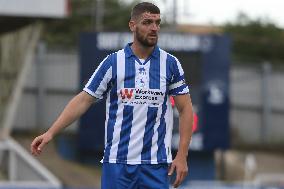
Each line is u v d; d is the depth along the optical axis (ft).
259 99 317.83
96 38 218.18
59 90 288.51
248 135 316.40
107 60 48.44
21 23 209.97
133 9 48.26
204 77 220.43
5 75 219.41
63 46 297.12
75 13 364.38
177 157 49.03
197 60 220.02
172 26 282.15
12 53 218.59
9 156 213.25
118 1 373.40
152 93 47.88
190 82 220.64
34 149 48.44
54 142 261.65
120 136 48.06
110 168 48.44
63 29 362.94
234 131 313.32
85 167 240.73
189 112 49.11
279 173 287.89
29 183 200.44
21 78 218.59
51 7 200.13
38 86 285.43
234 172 272.51
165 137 48.37
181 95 48.88
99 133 221.66
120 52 48.44
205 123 221.46
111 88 48.44
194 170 229.25
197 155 228.02
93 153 240.32
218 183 209.77
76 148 250.78
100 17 324.19
